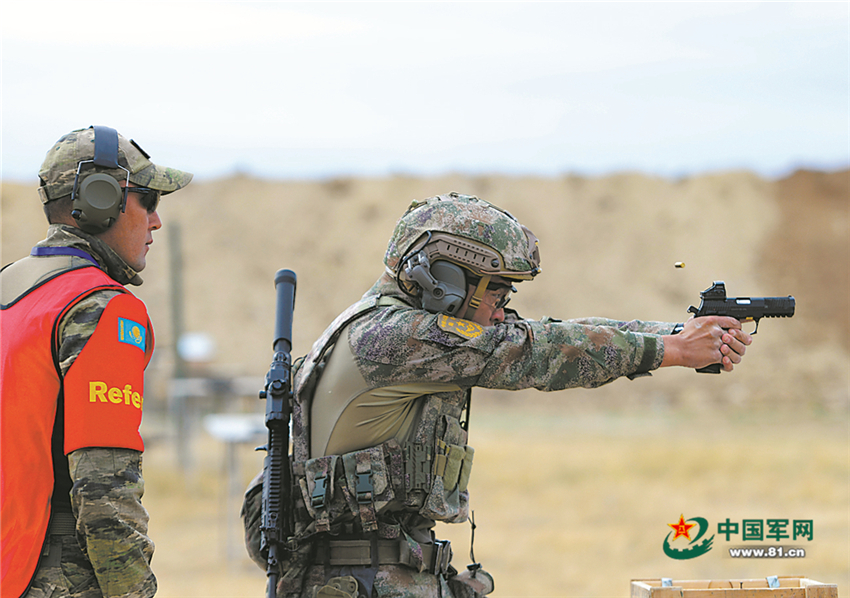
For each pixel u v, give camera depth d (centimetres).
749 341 865
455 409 880
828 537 3453
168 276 16225
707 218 17662
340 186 18700
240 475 5494
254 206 18100
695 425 10206
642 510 4294
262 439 3381
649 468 5881
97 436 728
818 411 12369
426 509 854
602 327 862
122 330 761
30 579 733
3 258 14650
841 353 14850
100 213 802
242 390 5453
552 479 5438
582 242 17212
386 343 841
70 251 805
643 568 3011
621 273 16625
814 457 6444
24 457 746
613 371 846
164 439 6956
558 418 11075
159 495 4959
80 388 733
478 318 887
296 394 891
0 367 768
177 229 7431
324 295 16738
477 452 6844
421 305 885
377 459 843
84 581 744
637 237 17288
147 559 746
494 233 867
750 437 8694
